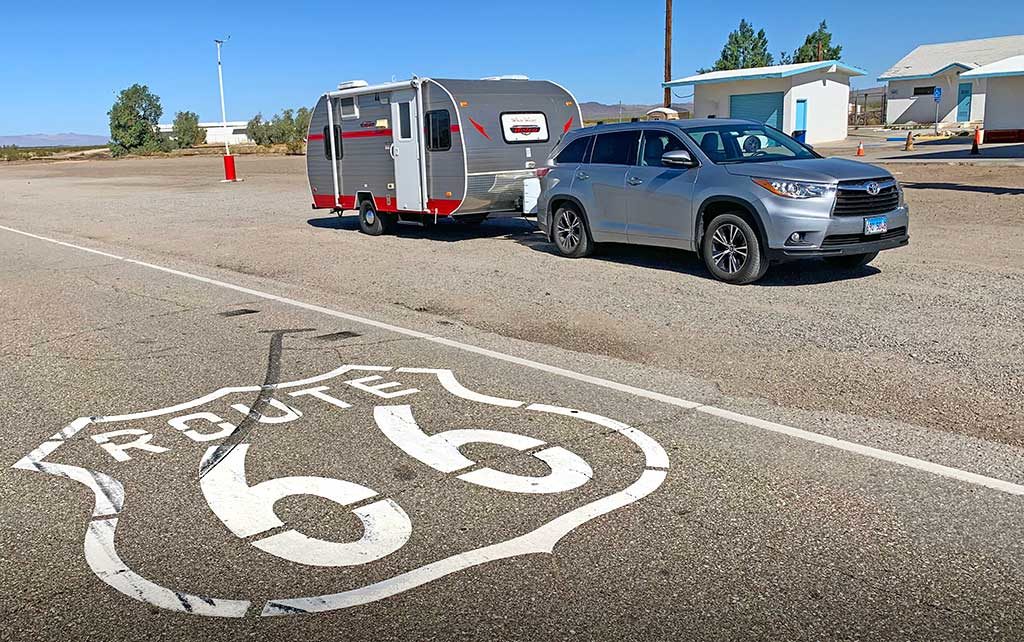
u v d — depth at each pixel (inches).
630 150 437.7
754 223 371.6
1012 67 1242.0
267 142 3415.4
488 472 183.5
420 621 130.7
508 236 575.8
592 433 204.1
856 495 168.2
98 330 325.4
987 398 222.1
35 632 130.0
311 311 352.5
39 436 211.6
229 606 135.8
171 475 186.1
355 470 186.2
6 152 3602.4
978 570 141.0
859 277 385.4
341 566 146.9
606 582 140.1
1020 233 498.9
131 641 127.3
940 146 1317.7
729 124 427.2
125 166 2046.0
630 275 410.0
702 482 175.8
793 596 135.0
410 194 567.5
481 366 263.1
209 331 320.2
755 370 252.2
